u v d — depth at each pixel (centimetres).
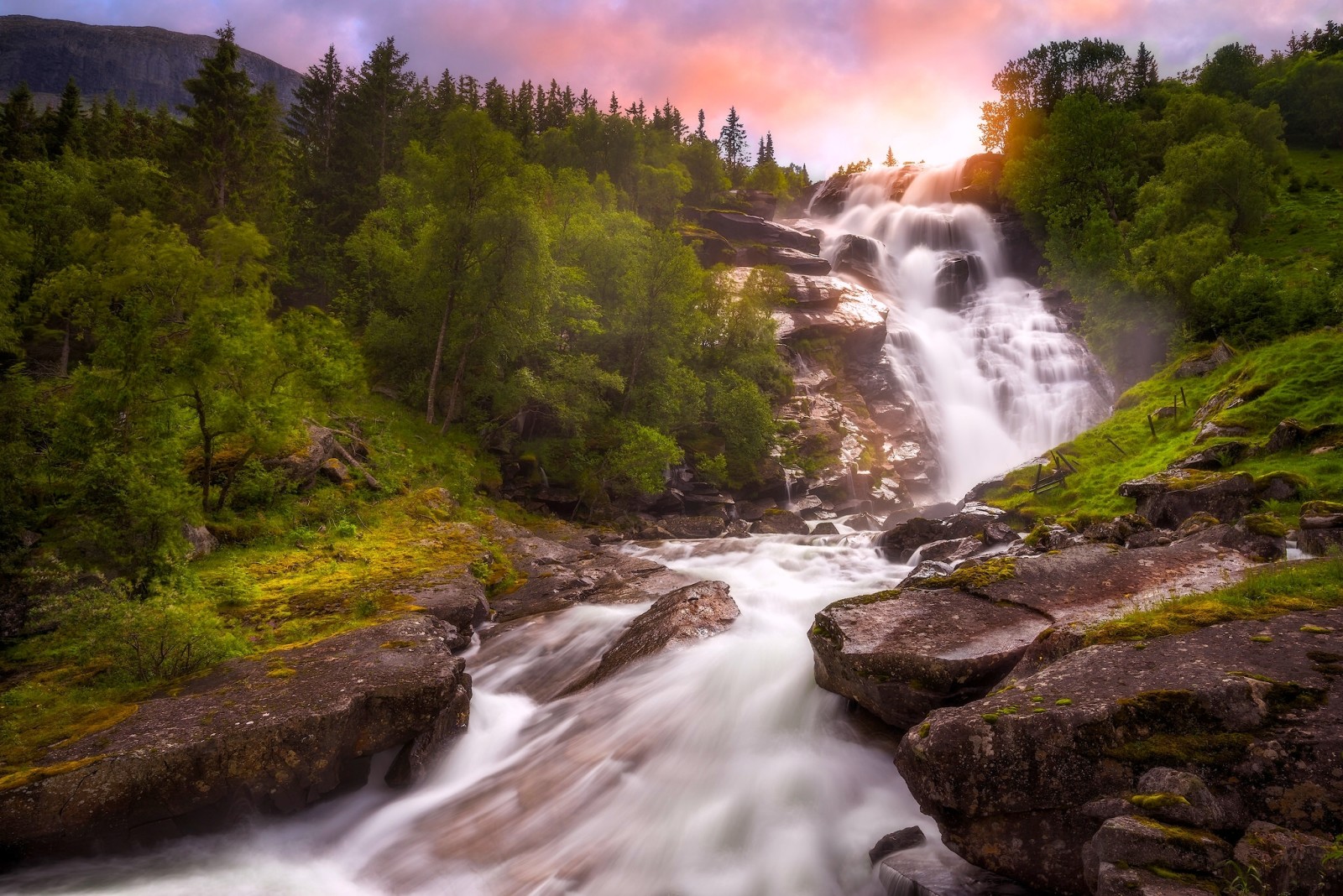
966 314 7369
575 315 4428
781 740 1259
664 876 997
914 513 4200
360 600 1906
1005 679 1040
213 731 1166
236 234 4162
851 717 1248
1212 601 1009
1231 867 605
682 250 4528
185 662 1459
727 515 4347
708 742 1292
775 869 976
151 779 1093
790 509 4641
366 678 1358
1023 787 752
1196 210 5794
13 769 1094
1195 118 7600
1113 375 4944
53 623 1686
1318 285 3862
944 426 6012
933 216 9125
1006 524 2878
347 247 4944
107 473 1861
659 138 9962
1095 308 5166
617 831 1106
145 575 1844
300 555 2316
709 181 10662
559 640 1898
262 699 1280
